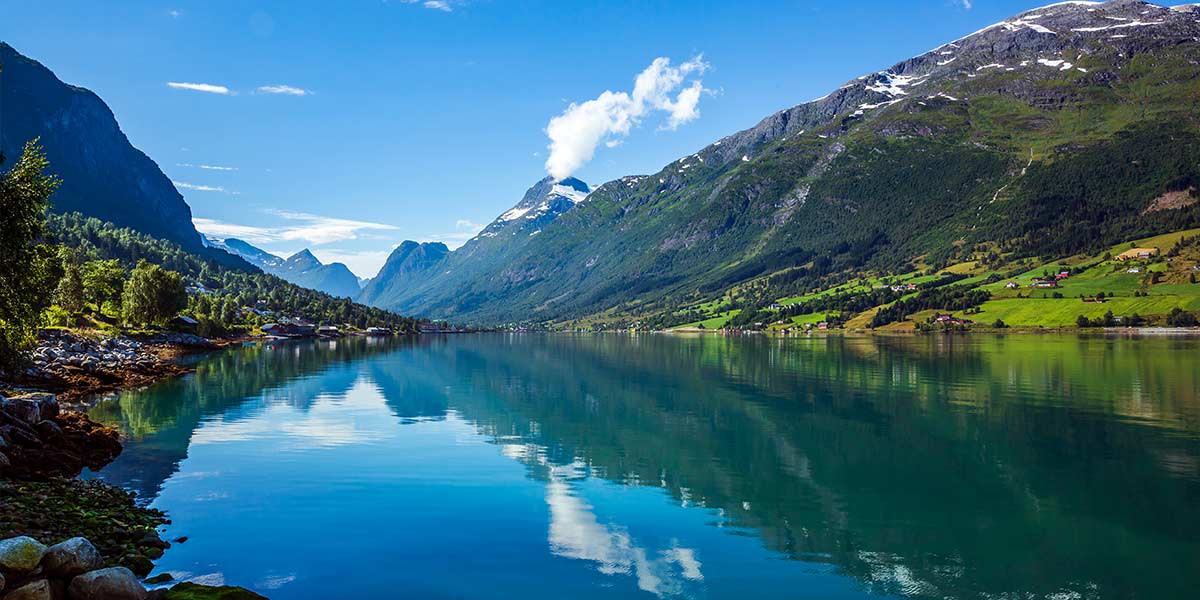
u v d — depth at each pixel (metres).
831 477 38.81
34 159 38.56
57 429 39.38
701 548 27.16
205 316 195.75
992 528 30.03
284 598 21.67
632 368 114.19
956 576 24.69
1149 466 41.53
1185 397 70.69
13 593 16.23
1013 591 23.59
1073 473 39.91
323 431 50.72
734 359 134.25
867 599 22.69
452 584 23.09
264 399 67.94
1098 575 24.97
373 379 91.12
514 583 23.30
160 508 30.62
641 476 38.53
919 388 80.69
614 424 55.81
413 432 50.91
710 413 62.16
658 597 22.41
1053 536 29.05
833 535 28.86
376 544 26.67
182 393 71.75
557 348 193.00
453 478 37.25
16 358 47.25
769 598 22.56
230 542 26.47
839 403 68.69
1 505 24.94
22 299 39.84
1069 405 66.06
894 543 28.02
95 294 160.25
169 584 21.98
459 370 108.81
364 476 37.25
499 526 29.19
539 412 62.09
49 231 40.03
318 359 130.38
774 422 57.25
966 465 41.91
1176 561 26.27
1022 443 48.56
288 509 30.94
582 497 34.00
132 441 45.88
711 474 39.31
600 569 24.66
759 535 28.72
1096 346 153.62
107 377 77.06
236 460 40.59
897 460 43.25
